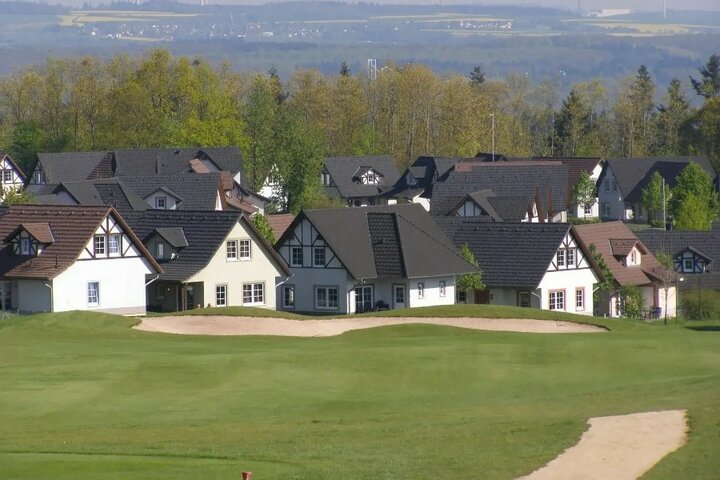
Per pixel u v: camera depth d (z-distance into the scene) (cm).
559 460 8838
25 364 14125
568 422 10075
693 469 8488
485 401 11906
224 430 10438
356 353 14612
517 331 19325
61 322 18512
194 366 13662
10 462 9062
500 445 9375
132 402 11900
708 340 16350
